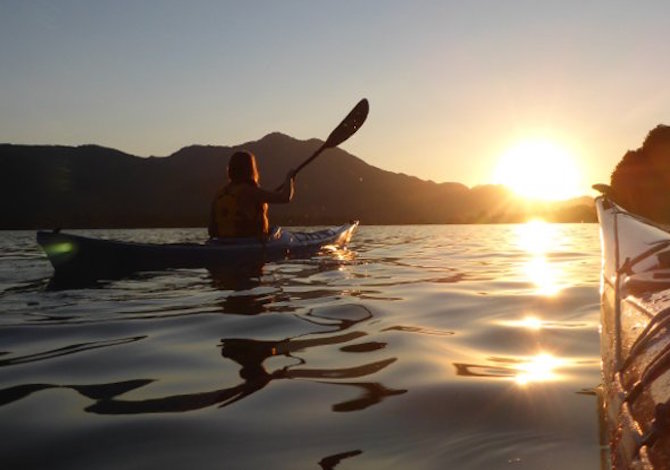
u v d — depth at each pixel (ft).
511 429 5.49
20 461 5.06
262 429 5.66
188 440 5.42
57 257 17.19
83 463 5.00
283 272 17.72
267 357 8.20
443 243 36.24
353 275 17.24
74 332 9.97
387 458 5.00
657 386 3.55
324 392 6.68
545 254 26.18
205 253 19.48
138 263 18.22
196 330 9.96
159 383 7.11
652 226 7.84
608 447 5.02
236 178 21.31
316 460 4.99
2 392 6.86
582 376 7.03
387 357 8.13
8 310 11.94
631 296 5.51
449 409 6.06
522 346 8.64
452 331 9.74
